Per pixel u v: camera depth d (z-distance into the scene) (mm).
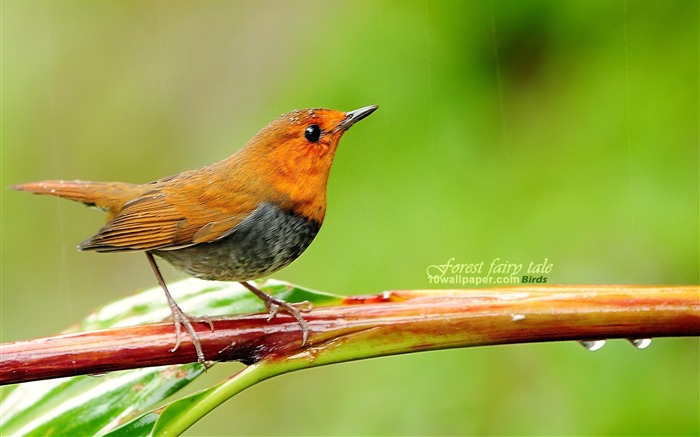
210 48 14680
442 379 10289
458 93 10852
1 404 6320
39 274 14773
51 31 15664
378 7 11398
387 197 10773
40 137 15234
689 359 9477
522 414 9820
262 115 12797
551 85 10656
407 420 10242
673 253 9742
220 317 5801
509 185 10406
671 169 9969
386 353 5668
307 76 11609
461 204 10453
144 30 15227
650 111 10227
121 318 6930
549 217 10133
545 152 10430
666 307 5609
